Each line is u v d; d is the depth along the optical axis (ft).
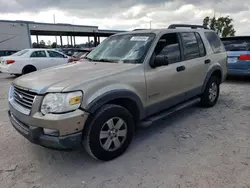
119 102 10.14
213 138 11.72
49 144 8.32
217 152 10.22
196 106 17.30
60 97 8.09
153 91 11.25
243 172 8.63
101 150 9.24
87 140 8.86
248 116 15.03
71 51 56.54
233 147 10.68
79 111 8.32
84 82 8.68
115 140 9.75
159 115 12.09
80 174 8.83
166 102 12.32
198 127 13.26
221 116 15.10
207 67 15.47
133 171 8.92
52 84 8.61
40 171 9.07
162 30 12.56
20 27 69.21
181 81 13.07
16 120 9.77
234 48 25.62
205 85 15.66
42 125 8.23
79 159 9.95
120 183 8.20
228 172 8.65
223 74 17.70
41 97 8.32
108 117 9.20
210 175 8.49
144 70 10.77
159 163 9.43
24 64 34.27
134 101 10.28
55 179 8.55
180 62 13.05
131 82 10.08
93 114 8.80
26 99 8.95
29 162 9.74
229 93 21.81
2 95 22.91
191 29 14.85
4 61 33.88
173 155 10.06
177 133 12.46
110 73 9.64
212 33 17.10
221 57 17.21
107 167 9.26
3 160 9.89
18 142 11.61
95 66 11.07
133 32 13.33
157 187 7.91
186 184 8.02
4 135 12.49
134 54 11.45
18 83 9.71
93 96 8.67
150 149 10.67
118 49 12.51
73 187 8.06
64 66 11.88
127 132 10.18
